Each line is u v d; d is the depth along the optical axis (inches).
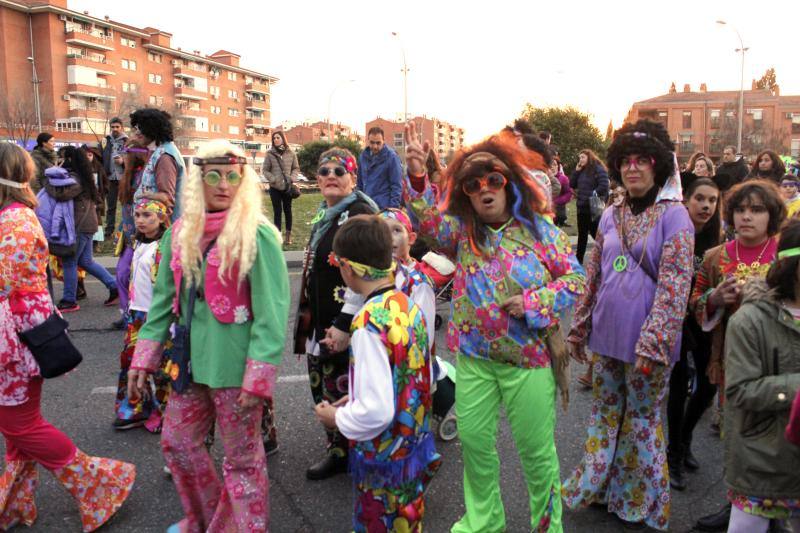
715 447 164.4
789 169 342.6
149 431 168.6
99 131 2812.5
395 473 94.0
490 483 117.8
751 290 98.3
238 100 3966.5
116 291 304.8
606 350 123.2
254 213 104.7
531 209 107.9
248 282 104.3
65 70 2758.4
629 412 124.4
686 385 141.7
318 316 140.9
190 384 106.4
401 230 130.3
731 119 2657.5
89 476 124.3
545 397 109.3
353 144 1875.0
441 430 162.1
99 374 212.4
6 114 2176.4
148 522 127.5
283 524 127.2
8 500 123.9
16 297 116.6
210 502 111.5
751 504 96.8
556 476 112.8
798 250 91.5
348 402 94.8
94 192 295.9
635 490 124.3
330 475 146.3
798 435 83.3
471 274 109.7
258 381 101.1
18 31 2652.6
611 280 122.6
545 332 109.7
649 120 121.3
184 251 103.3
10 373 116.0
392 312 92.2
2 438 163.6
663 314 115.5
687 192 162.7
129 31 3053.6
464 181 105.3
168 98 3346.5
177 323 107.5
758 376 92.9
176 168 211.8
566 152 1653.5
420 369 95.0
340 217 138.4
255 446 108.3
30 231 117.5
